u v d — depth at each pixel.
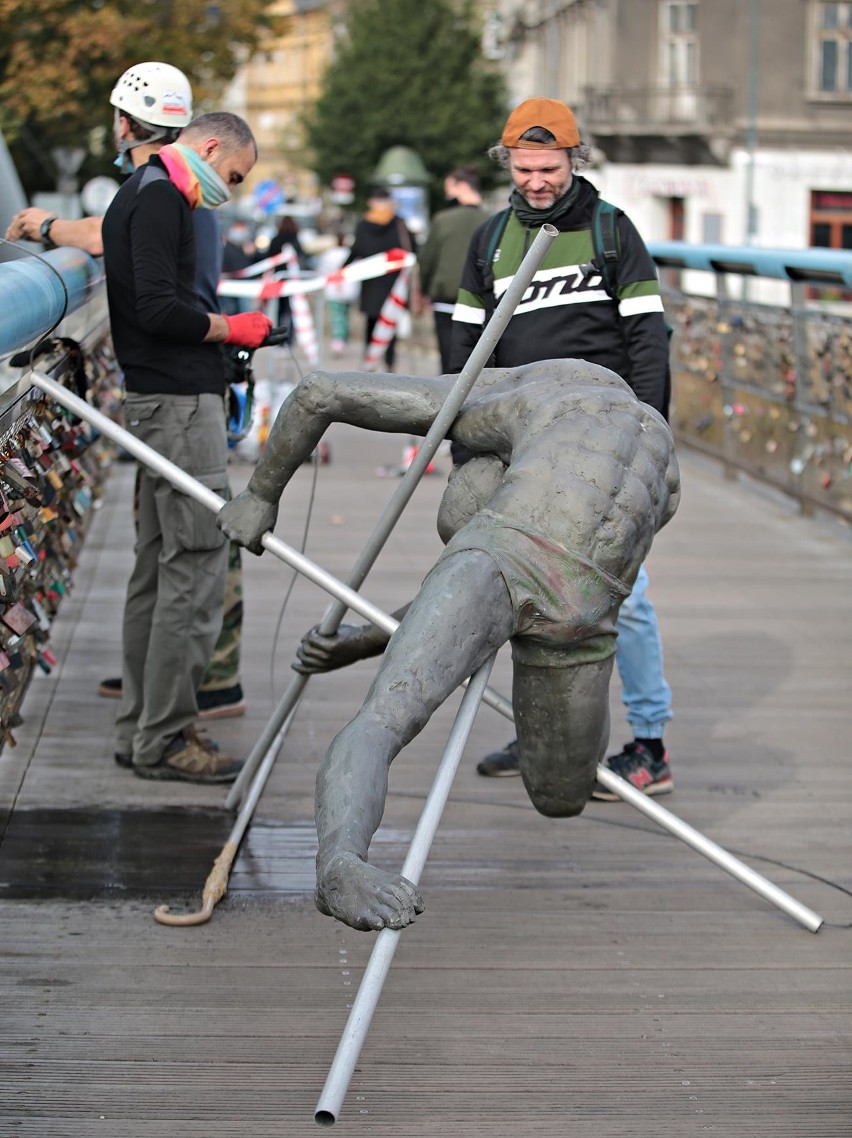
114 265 6.53
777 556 11.98
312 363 16.70
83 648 9.06
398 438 17.80
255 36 33.34
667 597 10.66
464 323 6.60
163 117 6.79
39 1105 4.40
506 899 5.90
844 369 12.32
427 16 56.28
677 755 7.59
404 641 4.27
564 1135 4.34
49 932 5.50
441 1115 4.42
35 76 29.72
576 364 4.94
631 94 53.38
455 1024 4.94
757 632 9.81
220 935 5.52
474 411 4.88
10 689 5.62
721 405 15.38
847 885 6.09
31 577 5.88
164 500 6.72
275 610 9.91
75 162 33.22
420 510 13.28
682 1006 5.10
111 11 29.88
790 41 52.38
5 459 5.36
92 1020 4.89
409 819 6.66
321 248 37.03
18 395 5.65
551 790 4.90
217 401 6.79
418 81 55.72
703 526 13.05
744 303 14.56
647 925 5.70
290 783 7.05
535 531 4.47
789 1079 4.67
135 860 6.15
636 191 54.09
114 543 11.73
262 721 7.90
